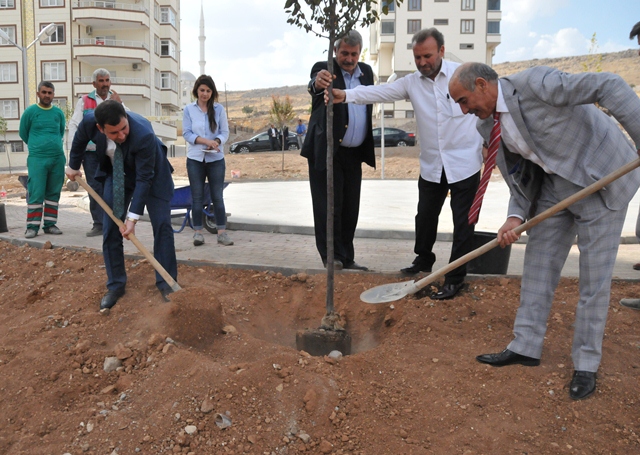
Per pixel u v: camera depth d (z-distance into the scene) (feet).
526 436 10.41
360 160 18.20
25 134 23.65
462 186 15.34
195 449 10.39
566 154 11.29
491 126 12.04
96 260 19.42
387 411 11.27
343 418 11.07
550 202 12.09
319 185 17.80
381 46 156.04
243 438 10.60
